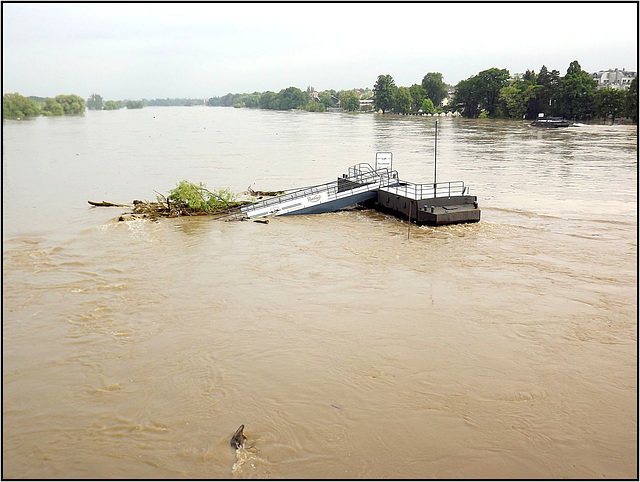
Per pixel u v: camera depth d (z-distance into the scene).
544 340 18.45
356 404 15.01
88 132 120.38
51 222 34.97
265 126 149.38
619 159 62.59
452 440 13.63
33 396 15.46
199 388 15.80
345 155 73.38
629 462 12.87
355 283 23.61
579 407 14.87
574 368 16.72
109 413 14.72
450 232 31.61
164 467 12.78
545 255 27.27
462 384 15.91
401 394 15.45
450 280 23.89
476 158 65.81
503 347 18.00
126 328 19.47
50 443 13.56
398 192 36.00
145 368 16.86
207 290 22.89
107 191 46.59
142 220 35.06
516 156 67.12
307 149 82.12
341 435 13.81
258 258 27.11
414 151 75.62
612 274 24.50
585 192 43.12
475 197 34.25
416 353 17.61
